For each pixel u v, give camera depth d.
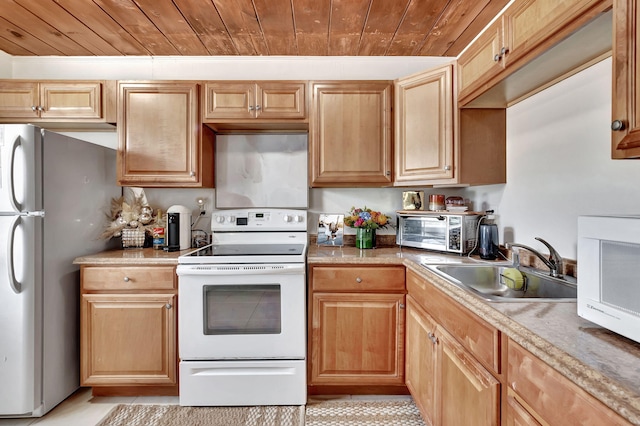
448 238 1.96
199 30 2.02
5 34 2.07
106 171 2.20
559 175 1.45
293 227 2.34
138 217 2.28
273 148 2.42
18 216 1.63
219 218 2.33
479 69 1.58
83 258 1.84
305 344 1.82
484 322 0.98
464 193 2.38
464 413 1.11
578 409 0.62
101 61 2.42
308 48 2.27
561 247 1.44
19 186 1.64
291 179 2.42
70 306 1.89
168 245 2.13
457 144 1.85
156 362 1.84
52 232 1.76
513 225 1.80
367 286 1.83
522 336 0.78
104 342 1.84
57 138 1.79
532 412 0.77
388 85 2.09
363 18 1.87
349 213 2.45
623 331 0.71
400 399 1.88
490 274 1.63
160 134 2.11
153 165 2.11
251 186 2.42
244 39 2.13
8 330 1.63
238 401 1.79
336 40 2.15
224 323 1.81
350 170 2.11
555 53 1.17
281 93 2.11
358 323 1.84
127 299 1.83
